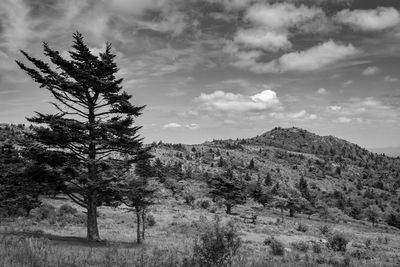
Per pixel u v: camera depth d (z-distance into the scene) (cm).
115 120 2500
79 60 2502
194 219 5856
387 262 3231
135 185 2617
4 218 3903
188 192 11725
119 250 1800
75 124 2288
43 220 4128
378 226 11638
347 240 3844
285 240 4406
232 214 8575
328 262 2772
